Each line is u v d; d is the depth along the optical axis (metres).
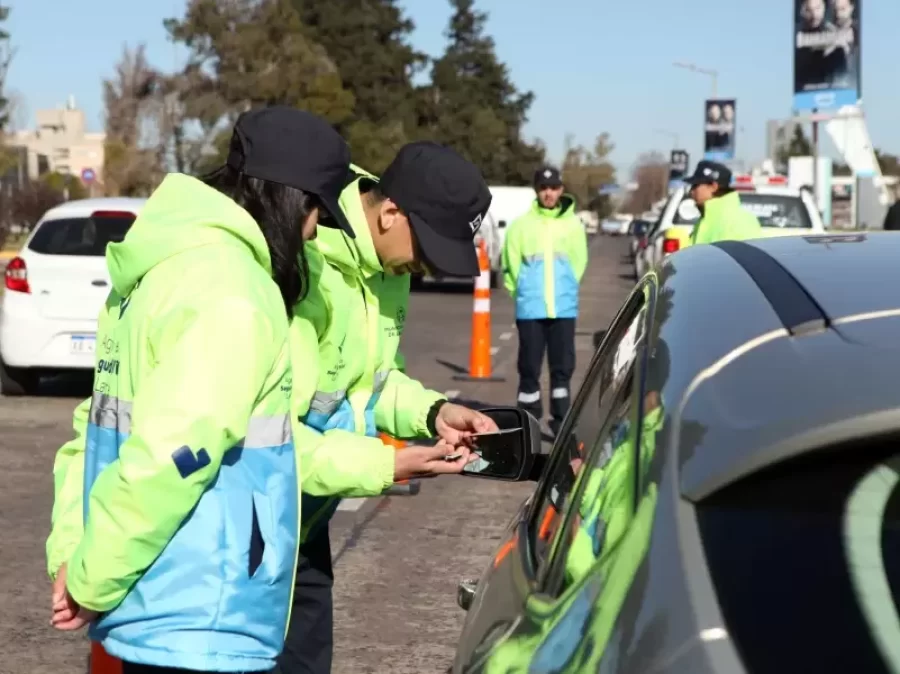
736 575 1.48
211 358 2.30
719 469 1.55
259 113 2.59
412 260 3.10
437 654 5.03
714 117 63.12
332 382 3.13
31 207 50.09
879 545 1.48
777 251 2.29
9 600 5.67
